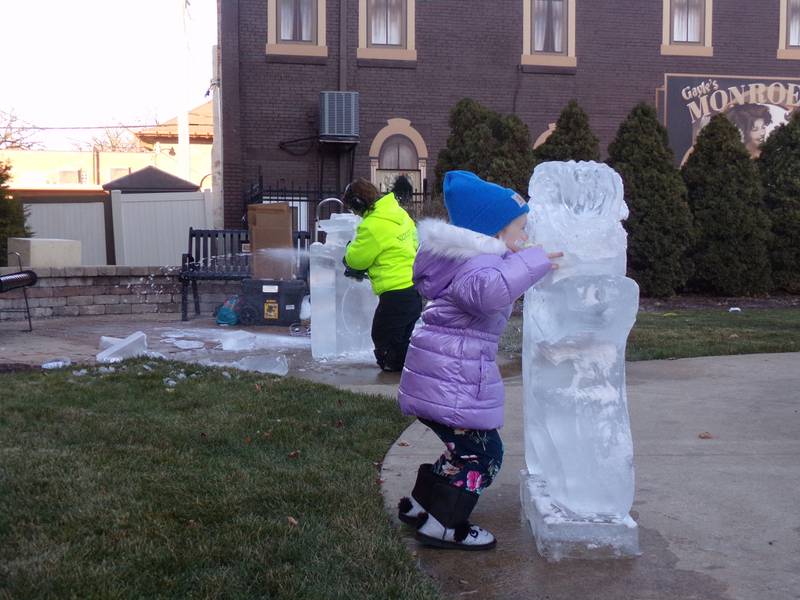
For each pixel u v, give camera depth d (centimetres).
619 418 337
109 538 341
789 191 1486
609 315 328
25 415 534
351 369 745
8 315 1078
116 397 592
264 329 1026
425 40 1645
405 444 491
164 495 391
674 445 492
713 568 327
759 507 391
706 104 1722
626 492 338
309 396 604
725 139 1462
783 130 1508
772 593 305
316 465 443
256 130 1608
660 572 323
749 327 1018
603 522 335
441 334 333
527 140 1400
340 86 1617
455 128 1455
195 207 1554
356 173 1636
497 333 338
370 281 755
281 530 350
